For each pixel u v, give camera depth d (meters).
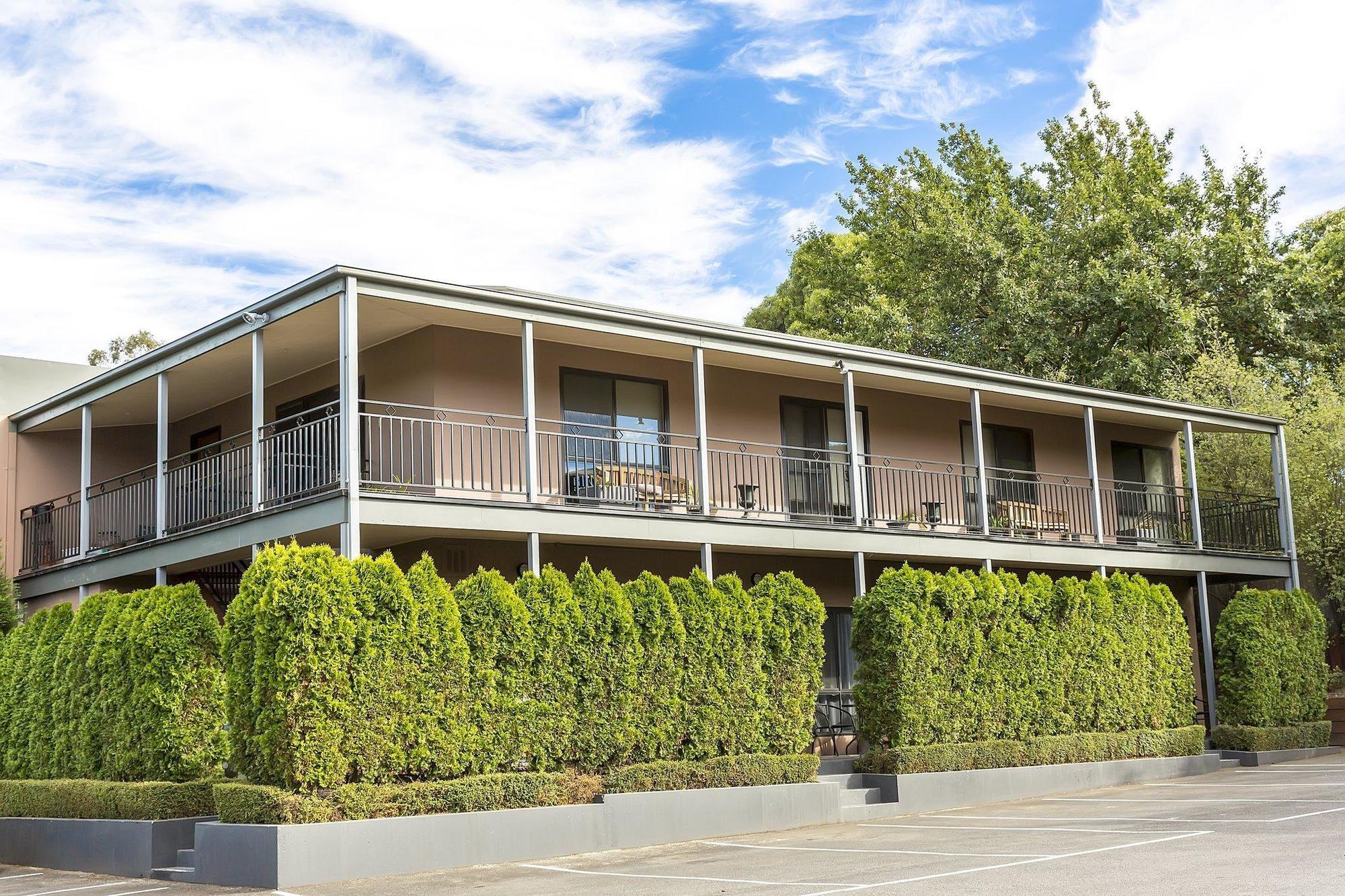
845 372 17.11
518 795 11.35
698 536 15.27
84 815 12.41
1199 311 28.77
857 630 15.56
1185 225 31.95
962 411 21.27
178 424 19.80
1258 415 22.89
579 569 12.75
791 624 14.33
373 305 13.73
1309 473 24.55
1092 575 18.05
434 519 13.11
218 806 10.53
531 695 11.90
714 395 18.17
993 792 15.54
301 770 10.12
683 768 12.80
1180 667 19.03
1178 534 22.28
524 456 14.63
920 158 35.84
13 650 14.41
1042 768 16.19
